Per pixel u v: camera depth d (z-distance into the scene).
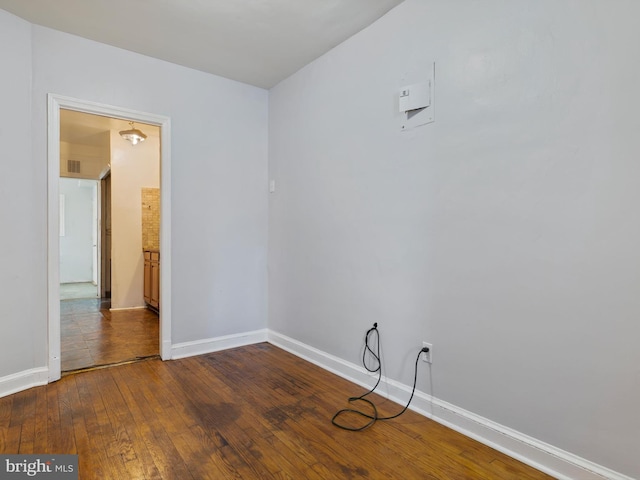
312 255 2.99
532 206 1.62
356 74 2.54
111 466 1.58
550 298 1.57
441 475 1.55
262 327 3.56
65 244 8.17
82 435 1.82
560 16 1.52
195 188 3.12
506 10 1.70
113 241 4.94
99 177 6.03
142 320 4.31
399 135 2.23
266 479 1.51
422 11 2.08
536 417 1.62
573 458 1.50
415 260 2.14
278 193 3.41
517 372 1.68
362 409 2.15
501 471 1.58
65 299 5.81
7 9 2.25
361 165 2.51
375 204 2.41
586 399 1.47
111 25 2.44
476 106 1.83
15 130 2.32
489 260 1.78
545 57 1.57
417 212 2.13
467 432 1.86
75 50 2.56
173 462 1.61
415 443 1.79
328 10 2.27
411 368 2.17
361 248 2.52
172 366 2.83
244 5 2.22
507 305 1.71
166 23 2.42
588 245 1.46
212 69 3.11
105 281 6.07
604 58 1.40
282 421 1.99
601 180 1.42
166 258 2.96
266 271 3.58
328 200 2.81
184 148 3.06
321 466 1.60
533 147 1.61
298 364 2.91
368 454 1.69
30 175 2.39
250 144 3.45
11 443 1.74
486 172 1.79
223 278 3.29
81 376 2.60
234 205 3.35
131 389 2.38
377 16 2.34
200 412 2.08
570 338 1.51
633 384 1.36
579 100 1.47
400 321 2.24
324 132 2.84
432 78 2.03
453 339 1.94
